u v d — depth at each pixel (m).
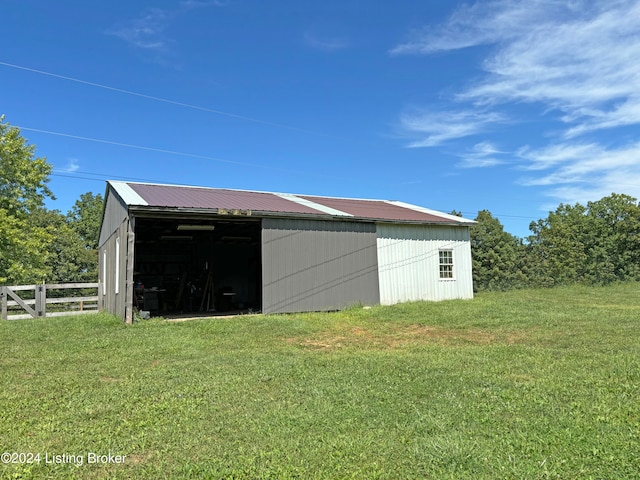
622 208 32.97
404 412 4.30
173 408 4.48
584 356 6.84
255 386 5.26
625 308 14.09
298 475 3.09
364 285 14.15
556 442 3.54
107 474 3.15
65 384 5.43
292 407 4.46
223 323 10.32
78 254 28.91
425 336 9.24
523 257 34.53
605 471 3.07
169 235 17.11
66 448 3.56
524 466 3.14
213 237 17.89
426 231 15.98
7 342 8.39
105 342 8.21
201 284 17.27
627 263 31.48
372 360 6.68
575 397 4.68
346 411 4.33
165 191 13.34
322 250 13.40
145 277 18.59
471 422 4.02
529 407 4.38
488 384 5.23
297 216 12.74
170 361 6.74
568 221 36.03
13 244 19.91
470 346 7.95
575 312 12.53
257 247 20.00
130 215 10.74
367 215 14.52
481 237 33.53
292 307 12.66
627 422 3.95
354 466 3.21
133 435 3.82
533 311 12.64
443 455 3.32
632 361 6.36
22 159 21.56
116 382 5.54
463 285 16.81
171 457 3.40
